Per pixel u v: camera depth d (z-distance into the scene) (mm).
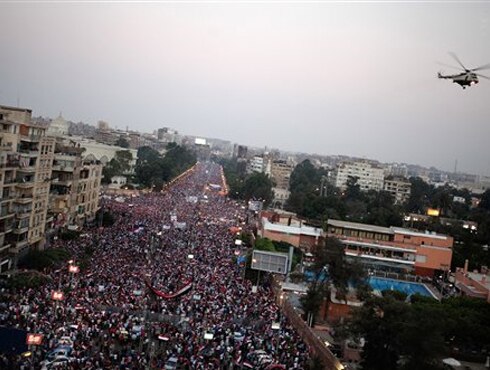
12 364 41531
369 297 63500
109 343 50250
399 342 53938
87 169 119312
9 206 79125
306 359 54656
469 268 124562
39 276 67312
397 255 121938
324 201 176125
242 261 101500
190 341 53719
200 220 152750
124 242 101938
